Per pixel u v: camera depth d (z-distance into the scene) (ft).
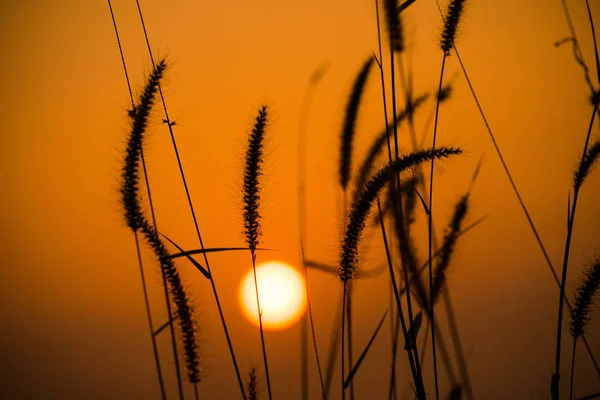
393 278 6.31
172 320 6.34
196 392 6.33
